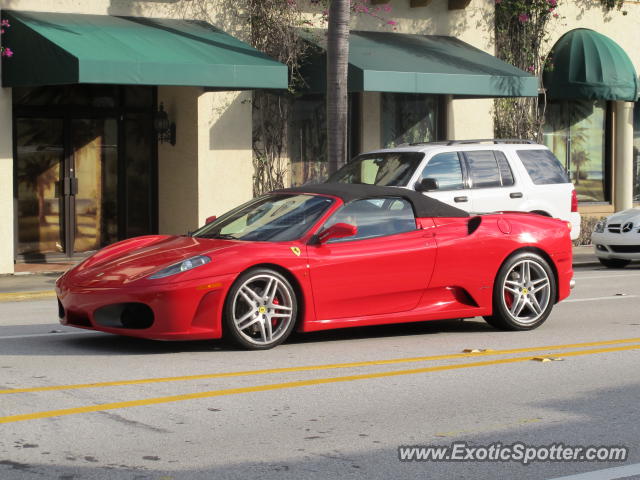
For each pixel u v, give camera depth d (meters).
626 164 27.02
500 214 11.54
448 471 6.07
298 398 7.95
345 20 18.33
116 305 9.66
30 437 6.72
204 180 20.30
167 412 7.45
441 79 20.58
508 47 24.33
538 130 24.98
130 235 20.70
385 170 16.22
